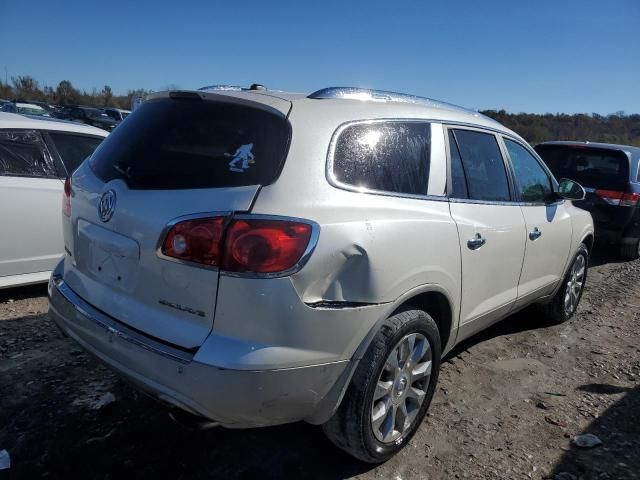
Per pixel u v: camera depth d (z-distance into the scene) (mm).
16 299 4684
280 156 2299
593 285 6680
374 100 2883
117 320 2432
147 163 2482
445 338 3182
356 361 2436
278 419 2256
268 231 2107
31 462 2607
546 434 3176
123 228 2393
